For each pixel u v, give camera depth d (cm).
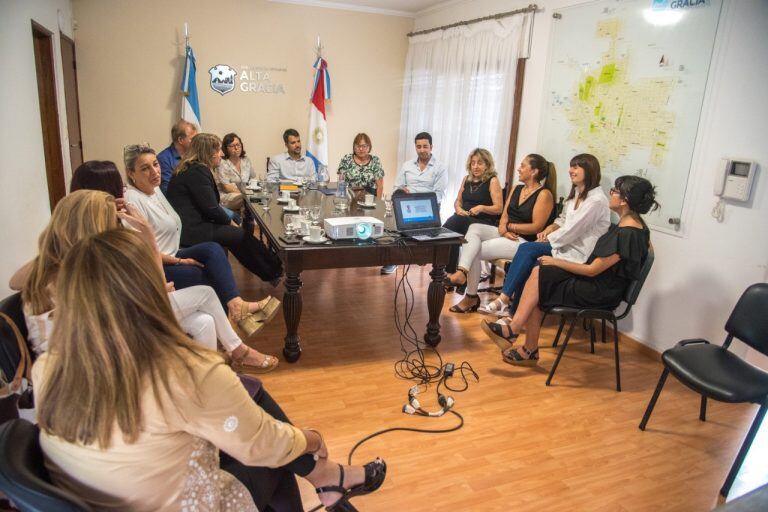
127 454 94
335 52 611
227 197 433
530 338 292
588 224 294
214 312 237
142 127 562
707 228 288
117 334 88
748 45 262
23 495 84
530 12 417
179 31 551
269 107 602
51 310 148
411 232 294
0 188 266
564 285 275
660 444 228
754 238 265
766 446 229
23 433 98
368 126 650
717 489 201
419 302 390
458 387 269
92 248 89
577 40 372
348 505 169
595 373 293
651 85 316
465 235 384
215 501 108
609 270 274
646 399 267
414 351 308
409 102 630
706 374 209
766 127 257
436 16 576
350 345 311
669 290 310
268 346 303
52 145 431
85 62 528
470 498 190
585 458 216
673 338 309
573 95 379
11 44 301
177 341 97
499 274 453
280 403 246
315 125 605
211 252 279
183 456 101
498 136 464
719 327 285
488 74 476
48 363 92
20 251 299
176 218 283
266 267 366
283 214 338
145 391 92
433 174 469
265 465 114
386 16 619
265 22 578
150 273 93
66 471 96
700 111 288
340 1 588
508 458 214
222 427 102
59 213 151
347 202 371
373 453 212
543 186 373
